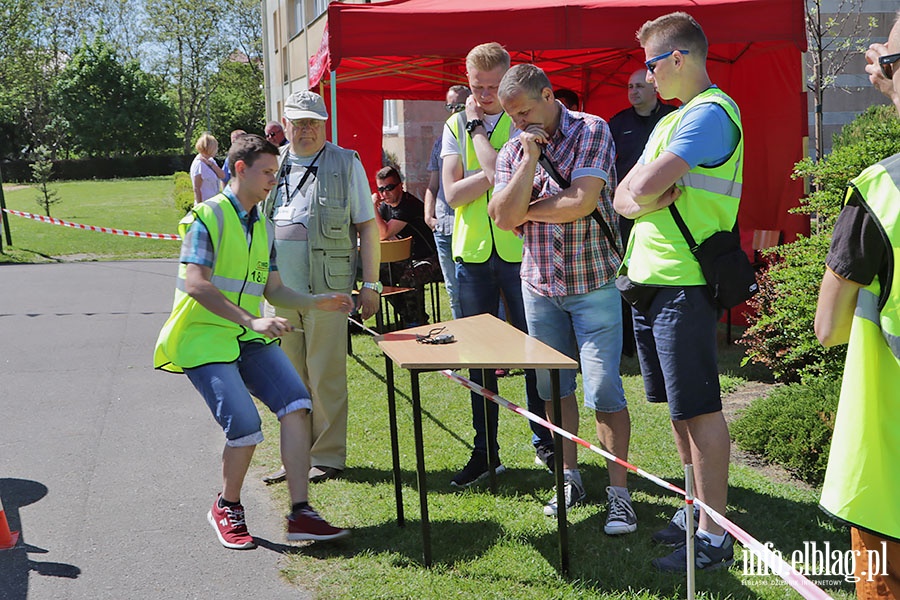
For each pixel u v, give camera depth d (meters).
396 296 7.91
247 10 63.31
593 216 3.80
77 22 63.53
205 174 12.55
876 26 11.28
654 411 5.69
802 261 5.85
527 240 3.98
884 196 2.16
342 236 4.55
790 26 6.43
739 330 8.14
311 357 4.61
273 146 3.77
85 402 6.18
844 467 2.28
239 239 3.69
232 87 65.06
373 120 12.11
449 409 5.85
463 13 6.46
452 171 4.54
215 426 5.62
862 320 2.24
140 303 10.29
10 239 16.27
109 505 4.30
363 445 5.16
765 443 4.77
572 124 3.76
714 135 3.19
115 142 58.38
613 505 3.86
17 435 5.44
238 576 3.52
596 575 3.45
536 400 4.64
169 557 3.71
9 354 7.68
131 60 60.56
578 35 6.48
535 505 4.20
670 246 3.31
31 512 4.21
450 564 3.59
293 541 3.83
